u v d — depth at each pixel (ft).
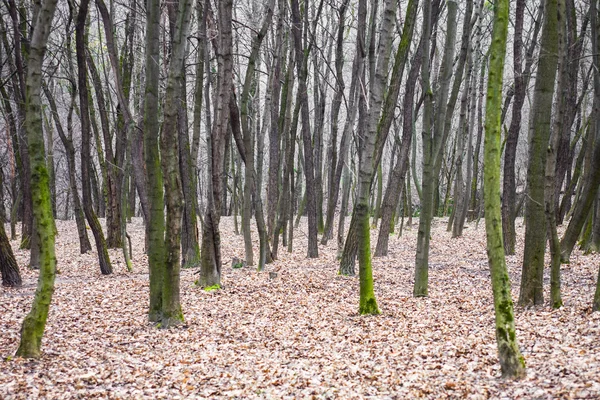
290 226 64.90
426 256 35.91
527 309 28.58
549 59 26.32
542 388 17.37
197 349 25.72
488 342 23.99
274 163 57.47
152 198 30.40
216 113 37.63
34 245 50.72
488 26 73.20
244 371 22.44
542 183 27.84
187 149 50.96
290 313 32.55
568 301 29.37
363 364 22.63
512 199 51.90
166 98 29.04
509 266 45.75
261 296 37.29
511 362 18.69
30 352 23.12
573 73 57.21
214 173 38.68
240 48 80.28
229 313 32.71
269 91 55.67
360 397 18.92
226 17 36.50
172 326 29.73
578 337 22.41
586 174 49.98
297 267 52.24
